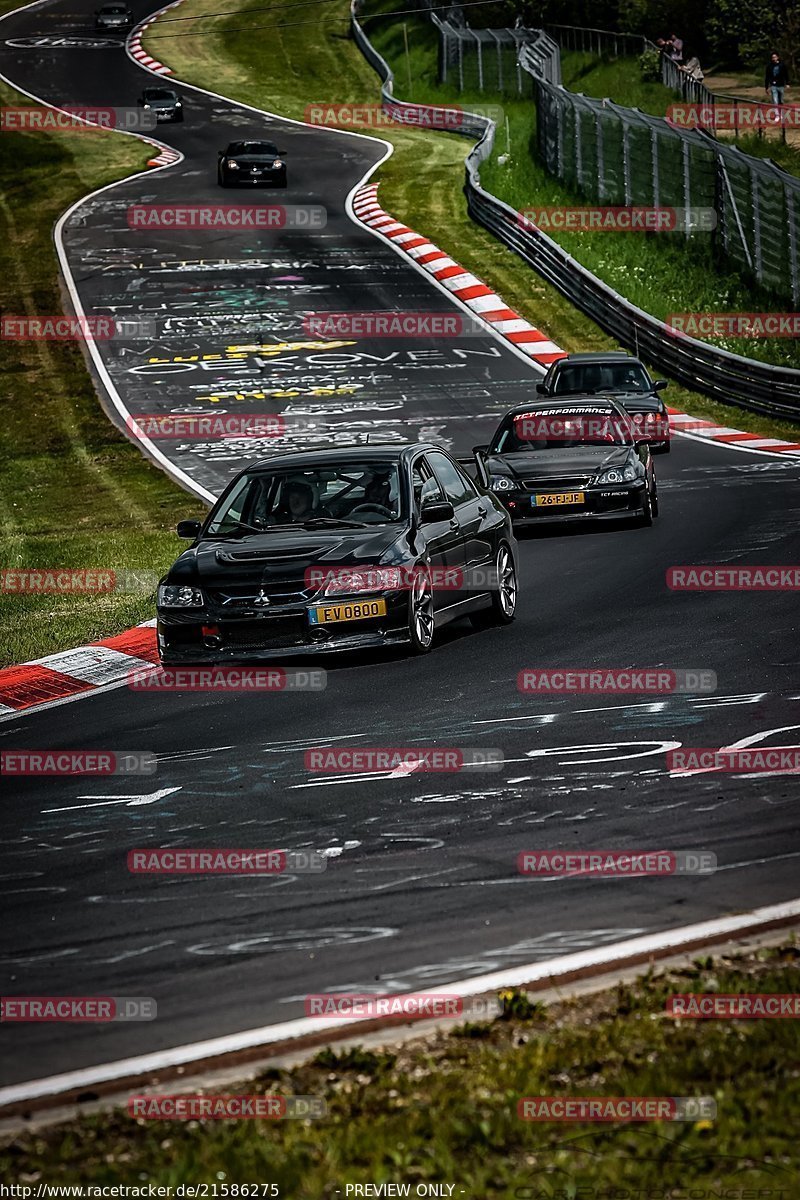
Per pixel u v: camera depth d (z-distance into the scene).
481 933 21.53
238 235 165.00
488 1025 18.06
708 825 26.08
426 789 29.50
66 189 192.62
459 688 38.38
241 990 19.92
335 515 43.41
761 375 101.94
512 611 47.59
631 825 26.34
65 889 24.81
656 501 66.56
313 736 34.50
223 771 31.95
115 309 139.75
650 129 149.25
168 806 29.55
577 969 19.70
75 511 80.88
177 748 34.28
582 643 43.09
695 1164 14.53
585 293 131.75
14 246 165.75
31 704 40.31
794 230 123.75
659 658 40.41
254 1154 14.95
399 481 43.91
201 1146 15.24
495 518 47.31
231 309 137.88
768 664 38.84
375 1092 16.39
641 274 140.00
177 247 161.12
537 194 172.50
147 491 85.19
